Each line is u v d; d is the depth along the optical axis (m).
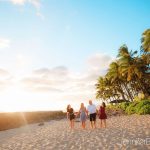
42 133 17.69
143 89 53.72
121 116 28.05
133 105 31.31
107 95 74.75
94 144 10.31
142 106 28.06
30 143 12.97
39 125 30.64
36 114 45.06
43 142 12.62
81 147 10.02
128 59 47.72
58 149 10.16
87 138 12.11
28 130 24.06
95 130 15.09
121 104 40.09
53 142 12.14
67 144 11.08
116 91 68.25
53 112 55.56
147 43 37.81
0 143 15.17
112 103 58.28
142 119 19.55
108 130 14.35
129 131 12.93
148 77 49.53
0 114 32.00
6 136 20.06
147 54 41.38
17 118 36.72
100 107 16.22
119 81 61.75
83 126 17.08
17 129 28.75
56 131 17.59
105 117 16.11
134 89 58.66
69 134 14.52
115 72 55.09
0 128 30.02
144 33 38.16
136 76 51.56
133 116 25.09
